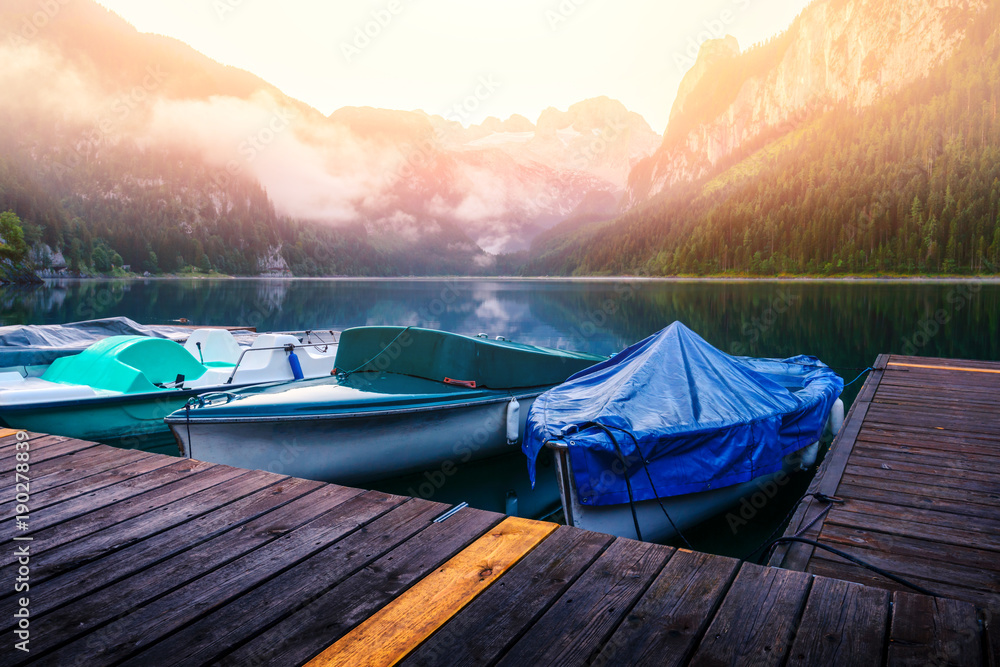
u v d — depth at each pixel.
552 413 4.85
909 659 1.68
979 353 13.52
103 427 6.51
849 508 3.49
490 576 2.19
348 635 1.84
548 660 1.70
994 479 3.95
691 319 22.89
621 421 4.23
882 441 4.84
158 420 6.86
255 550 2.41
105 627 1.88
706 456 4.39
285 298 38.81
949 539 3.07
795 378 7.01
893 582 2.63
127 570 2.25
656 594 2.05
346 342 7.03
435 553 2.38
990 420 5.49
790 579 2.14
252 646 1.78
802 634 1.81
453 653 1.74
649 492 4.13
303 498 2.99
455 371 6.25
